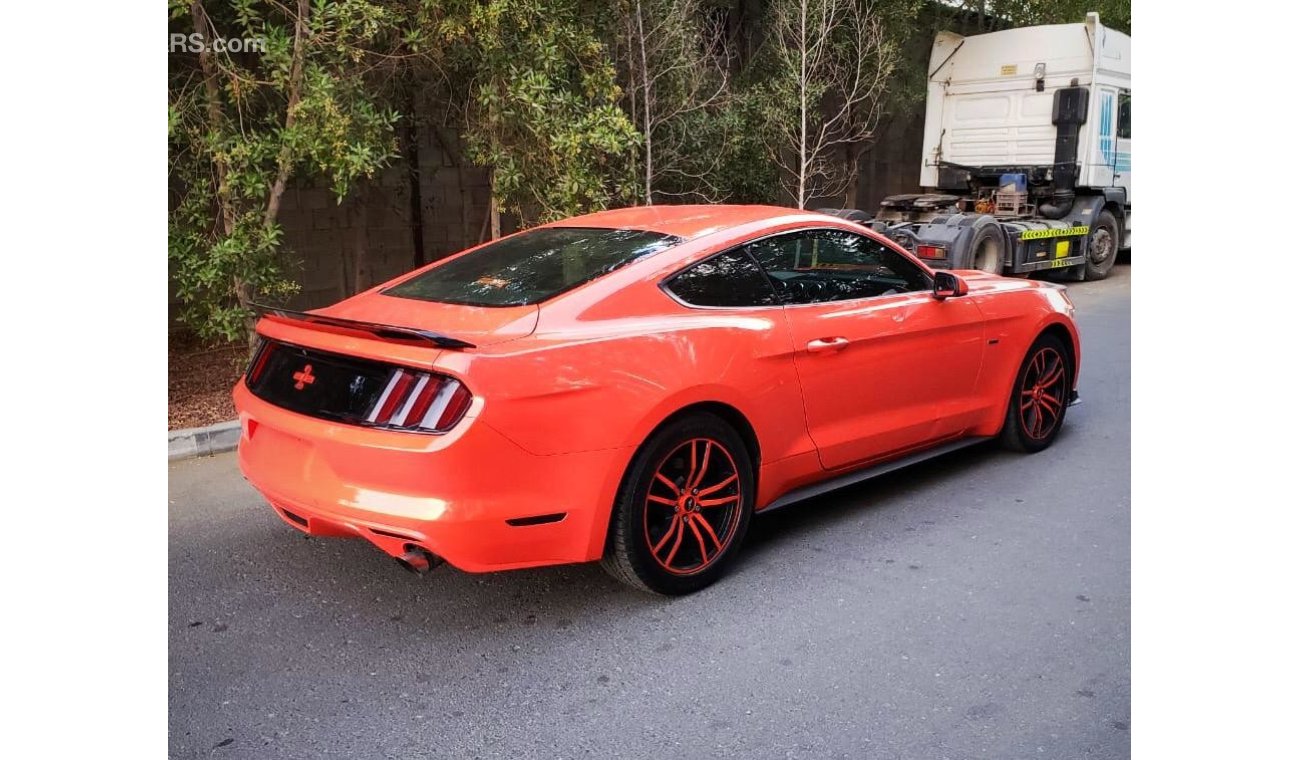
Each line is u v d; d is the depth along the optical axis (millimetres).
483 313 3482
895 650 3283
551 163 7543
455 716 2912
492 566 3225
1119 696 2990
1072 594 3713
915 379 4582
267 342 3713
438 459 3033
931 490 4910
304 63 6492
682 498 3637
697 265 3822
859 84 12914
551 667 3197
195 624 3498
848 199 14578
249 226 6562
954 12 14602
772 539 4281
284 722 2877
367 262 10102
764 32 12633
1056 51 12180
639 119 10250
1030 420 5488
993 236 11352
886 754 2693
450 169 10617
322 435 3219
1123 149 13008
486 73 7348
